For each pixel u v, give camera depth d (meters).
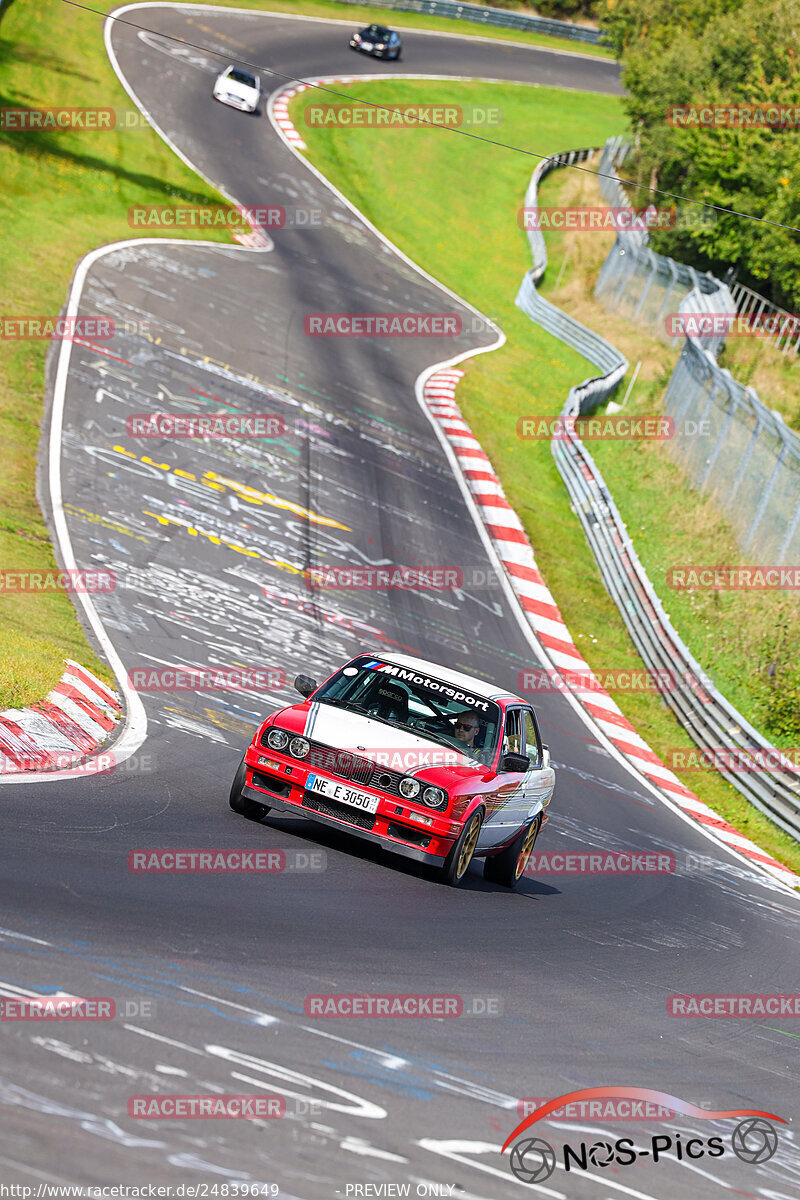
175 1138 14.27
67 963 18.25
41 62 144.88
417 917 27.11
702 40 168.38
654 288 145.38
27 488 60.59
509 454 99.62
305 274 123.56
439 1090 18.17
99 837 25.92
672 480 98.00
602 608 79.25
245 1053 17.11
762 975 33.91
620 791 55.47
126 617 50.19
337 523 74.00
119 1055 15.86
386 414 96.62
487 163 192.00
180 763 35.34
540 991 24.94
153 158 133.88
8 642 40.59
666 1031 25.53
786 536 81.19
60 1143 13.43
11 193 105.88
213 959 20.30
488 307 142.12
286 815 33.22
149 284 100.19
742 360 124.88
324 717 30.92
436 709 32.56
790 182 130.88
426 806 29.23
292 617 58.47
